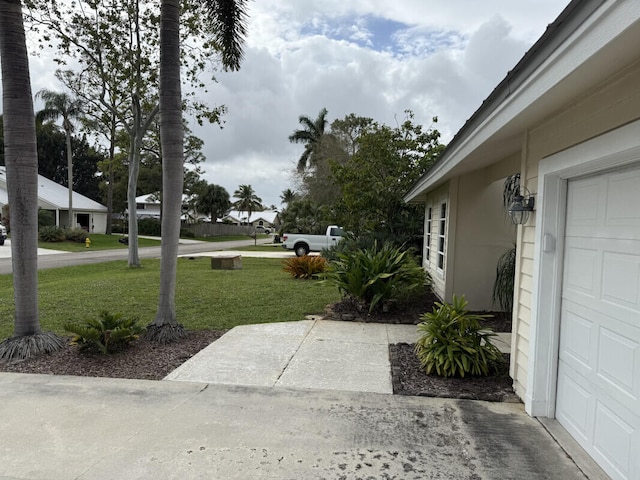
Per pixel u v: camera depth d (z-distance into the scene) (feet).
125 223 149.69
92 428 10.85
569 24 7.22
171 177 18.58
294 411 12.04
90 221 136.87
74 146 170.50
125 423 11.15
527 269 12.89
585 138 9.55
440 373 14.89
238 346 18.28
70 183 109.70
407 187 47.60
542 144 11.87
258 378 14.61
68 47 39.93
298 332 20.74
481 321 23.50
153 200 168.14
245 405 12.40
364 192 47.96
